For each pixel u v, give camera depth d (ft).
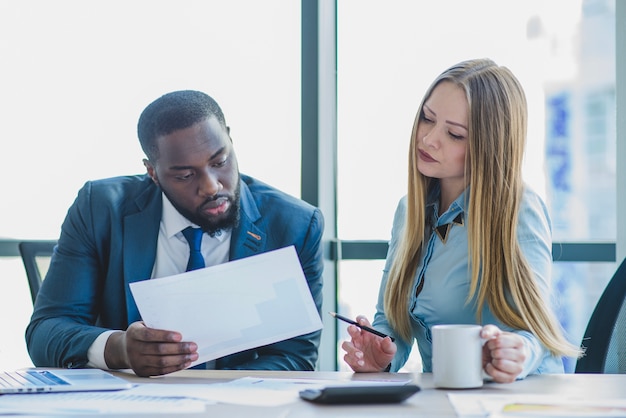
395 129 10.11
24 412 3.51
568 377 4.69
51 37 10.51
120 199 6.27
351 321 5.14
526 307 5.32
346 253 10.14
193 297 4.96
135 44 10.39
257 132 10.22
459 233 5.75
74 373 4.80
